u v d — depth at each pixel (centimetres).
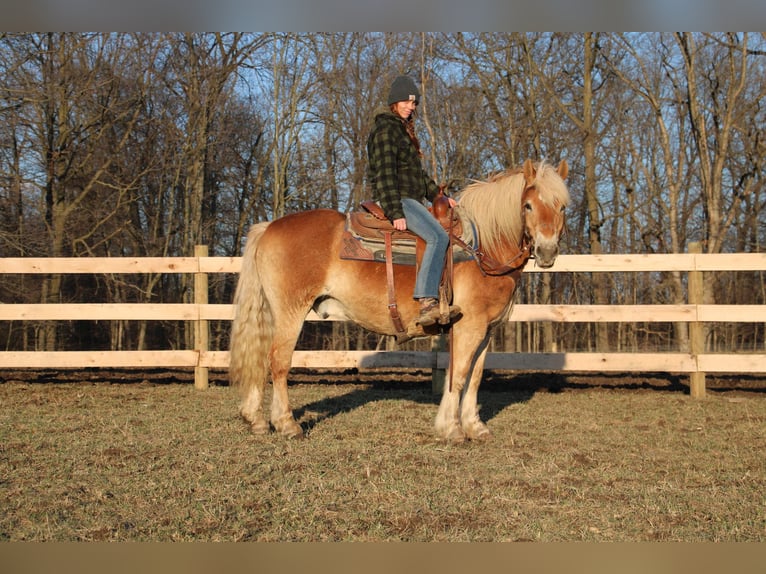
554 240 466
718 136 1684
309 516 355
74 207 1567
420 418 640
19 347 1733
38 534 327
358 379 936
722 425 629
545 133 1759
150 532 332
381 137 496
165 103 1780
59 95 1498
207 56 1773
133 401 742
